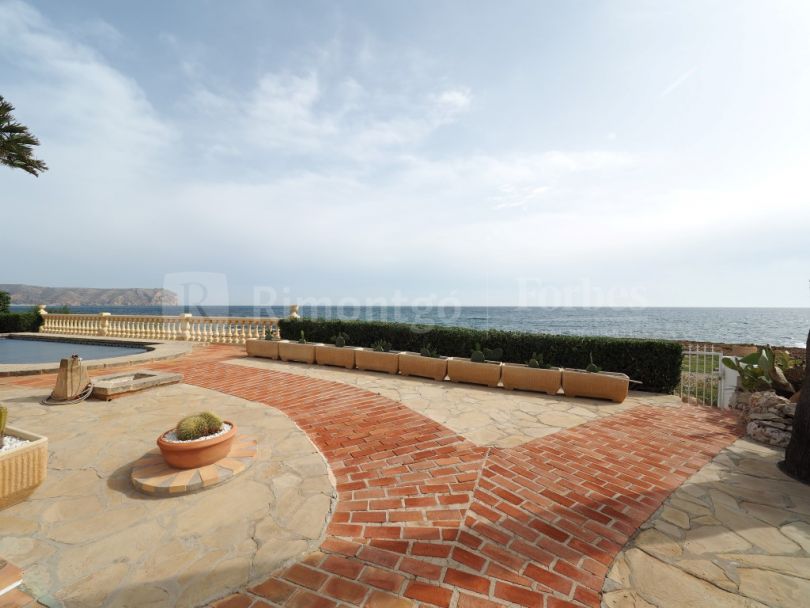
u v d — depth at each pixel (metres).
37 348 16.33
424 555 2.90
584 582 2.65
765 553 3.03
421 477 4.32
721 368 7.70
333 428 6.00
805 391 4.49
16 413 6.49
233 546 2.96
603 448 5.31
